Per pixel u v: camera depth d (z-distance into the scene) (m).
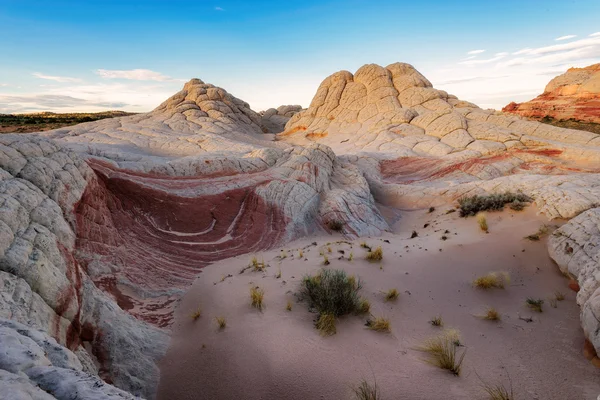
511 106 95.56
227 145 42.34
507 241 12.72
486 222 15.95
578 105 78.38
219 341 7.68
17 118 73.38
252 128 72.50
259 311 8.78
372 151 45.31
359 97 70.12
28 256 6.64
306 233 18.12
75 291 7.44
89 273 9.37
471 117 50.56
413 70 71.81
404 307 9.03
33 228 7.53
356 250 14.25
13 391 2.39
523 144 40.16
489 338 7.38
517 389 5.66
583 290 7.88
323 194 22.62
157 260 12.56
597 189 14.55
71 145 23.09
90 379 3.04
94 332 7.27
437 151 42.59
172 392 6.58
